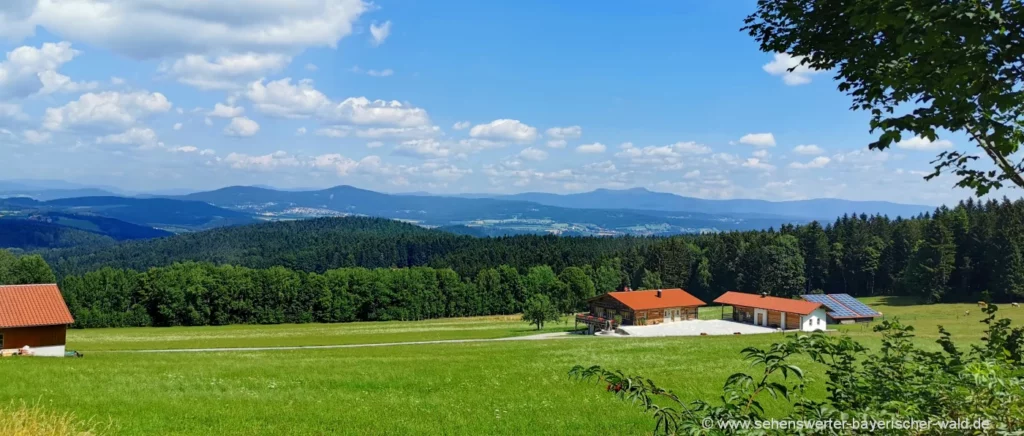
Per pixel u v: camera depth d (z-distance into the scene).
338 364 33.91
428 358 38.66
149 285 111.00
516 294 140.12
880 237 121.62
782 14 8.35
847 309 83.38
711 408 5.45
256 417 18.44
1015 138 6.15
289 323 118.06
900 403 5.41
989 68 5.58
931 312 85.12
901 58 6.72
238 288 116.75
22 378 24.88
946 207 128.25
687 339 56.81
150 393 22.56
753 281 120.19
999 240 91.25
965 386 5.62
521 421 18.36
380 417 18.83
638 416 19.02
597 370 5.99
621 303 86.19
